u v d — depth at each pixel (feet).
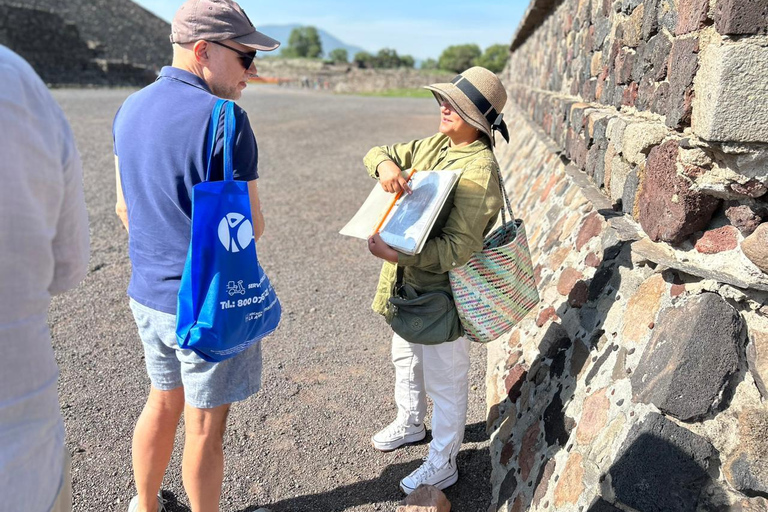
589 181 11.31
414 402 8.95
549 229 12.41
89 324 13.16
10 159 3.35
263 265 17.54
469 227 6.51
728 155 5.65
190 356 6.06
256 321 5.87
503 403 9.29
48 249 3.72
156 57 189.37
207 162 5.65
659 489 5.30
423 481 7.98
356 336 12.98
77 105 68.64
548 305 9.68
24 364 3.60
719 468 5.25
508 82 57.62
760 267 5.52
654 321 6.41
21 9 122.42
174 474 8.52
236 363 6.24
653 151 7.32
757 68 5.29
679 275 6.41
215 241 5.46
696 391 5.46
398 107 82.84
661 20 8.02
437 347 7.50
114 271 16.51
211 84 6.23
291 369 11.52
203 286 5.50
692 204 6.23
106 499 8.00
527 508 6.82
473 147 6.97
